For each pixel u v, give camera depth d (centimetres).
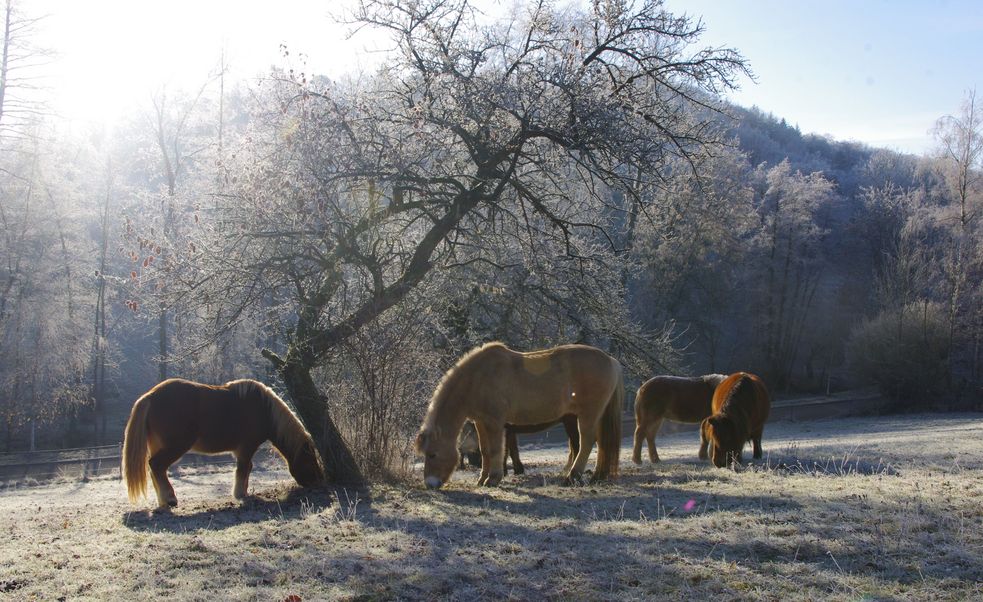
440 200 1261
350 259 1178
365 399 1217
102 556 683
